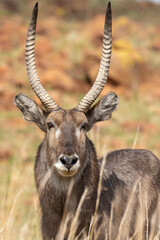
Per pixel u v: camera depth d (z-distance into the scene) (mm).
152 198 13219
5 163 25531
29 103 11891
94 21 51031
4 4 73438
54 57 42969
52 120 11258
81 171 11320
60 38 50000
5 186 19734
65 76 38938
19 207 17438
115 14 73938
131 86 41281
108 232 11680
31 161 25422
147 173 13500
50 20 59531
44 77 37625
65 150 10531
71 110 11492
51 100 11695
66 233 11180
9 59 42281
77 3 81625
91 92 11781
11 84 36906
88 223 11320
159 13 78625
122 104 36812
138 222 12602
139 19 74125
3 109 34906
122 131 31250
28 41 11641
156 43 54344
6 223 12172
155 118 35000
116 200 12227
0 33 49688
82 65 40812
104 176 12461
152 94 40969
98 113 12023
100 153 19109
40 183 11633
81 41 46844
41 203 11664
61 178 11242
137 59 43562
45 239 11750
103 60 11797
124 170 13188
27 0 76625
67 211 11242
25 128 31484
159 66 47781
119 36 51500
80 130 11227
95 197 11570
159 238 13172
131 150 14094
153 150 22938
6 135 30125
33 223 15188
